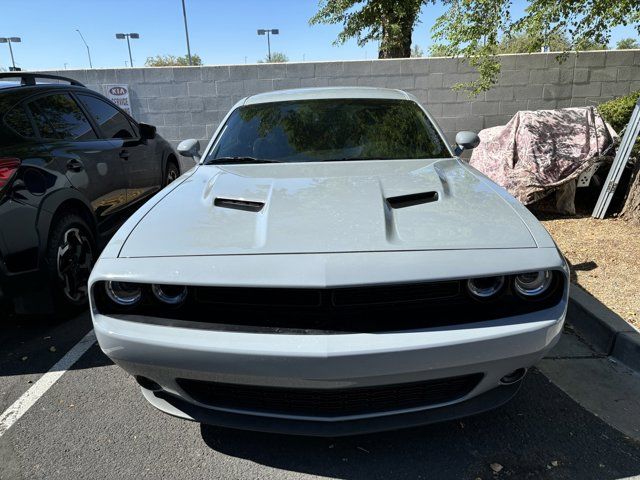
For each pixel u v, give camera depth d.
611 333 2.88
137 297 1.91
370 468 2.06
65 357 3.04
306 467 2.07
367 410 1.93
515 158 5.60
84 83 7.94
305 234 1.95
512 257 1.83
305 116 3.39
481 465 2.06
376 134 3.21
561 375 2.70
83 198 3.59
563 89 7.74
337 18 8.91
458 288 1.84
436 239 1.92
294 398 1.92
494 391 2.06
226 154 3.17
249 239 1.96
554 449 2.14
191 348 1.77
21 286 2.95
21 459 2.15
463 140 3.29
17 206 2.90
